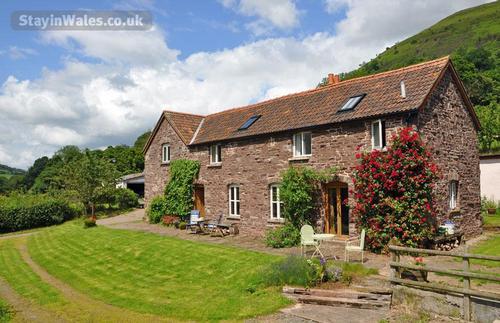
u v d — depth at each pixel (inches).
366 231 585.9
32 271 714.8
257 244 706.2
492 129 1270.9
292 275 462.6
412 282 393.1
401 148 557.6
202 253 649.0
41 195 1624.0
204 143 931.3
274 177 761.6
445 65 631.8
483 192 1052.5
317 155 686.5
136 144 3292.3
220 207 891.4
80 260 739.4
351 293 412.8
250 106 951.0
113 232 959.0
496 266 482.3
